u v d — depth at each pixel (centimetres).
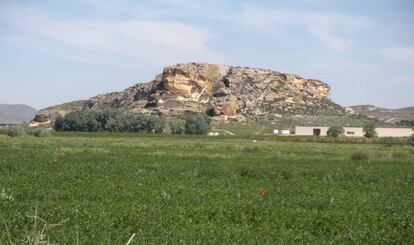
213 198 2281
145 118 18362
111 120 18475
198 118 18062
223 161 5091
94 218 1641
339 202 2256
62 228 1452
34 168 3681
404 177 3781
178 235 1443
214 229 1550
